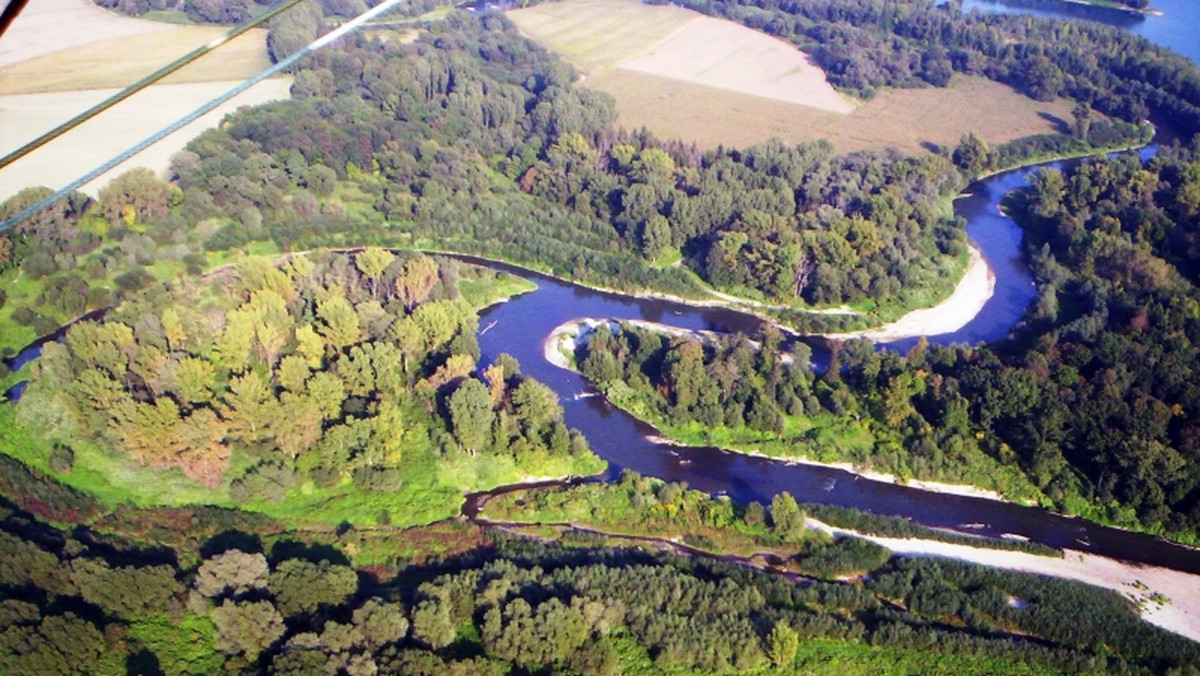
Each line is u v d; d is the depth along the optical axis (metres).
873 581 143.12
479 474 162.88
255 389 156.25
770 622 130.00
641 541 152.50
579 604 125.19
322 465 156.75
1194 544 158.12
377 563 141.88
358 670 111.88
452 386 173.88
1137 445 162.75
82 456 156.88
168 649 120.81
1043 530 160.38
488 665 117.69
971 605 139.75
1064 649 131.88
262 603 120.69
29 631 112.75
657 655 123.75
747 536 153.00
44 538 134.38
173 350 175.75
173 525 145.75
